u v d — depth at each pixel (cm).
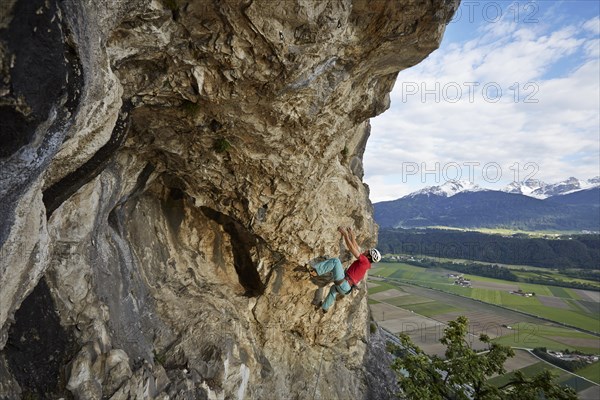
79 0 315
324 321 1270
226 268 1127
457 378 1118
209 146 786
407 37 635
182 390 684
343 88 720
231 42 531
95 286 634
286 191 912
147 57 541
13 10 250
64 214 565
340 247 1191
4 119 264
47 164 343
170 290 916
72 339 560
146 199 932
